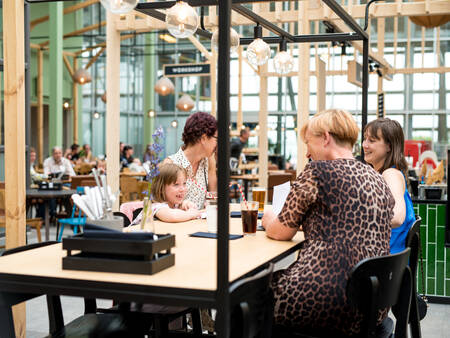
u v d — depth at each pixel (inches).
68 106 717.3
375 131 125.0
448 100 749.9
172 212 124.6
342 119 97.1
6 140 123.9
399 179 118.2
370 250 89.8
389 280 84.0
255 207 108.2
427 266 201.0
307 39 163.9
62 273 76.0
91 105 824.9
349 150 98.6
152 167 85.4
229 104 68.2
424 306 116.6
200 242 99.5
